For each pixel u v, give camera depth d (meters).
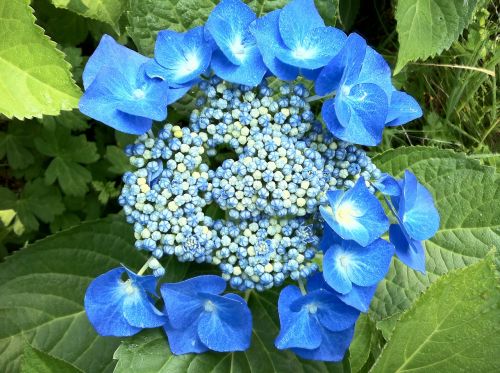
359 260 0.21
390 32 0.39
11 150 0.34
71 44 0.34
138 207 0.22
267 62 0.22
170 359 0.23
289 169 0.22
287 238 0.22
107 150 0.34
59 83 0.22
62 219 0.35
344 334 0.22
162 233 0.22
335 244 0.21
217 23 0.22
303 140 0.23
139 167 0.23
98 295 0.21
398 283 0.29
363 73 0.24
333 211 0.21
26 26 0.21
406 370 0.24
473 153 0.35
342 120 0.21
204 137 0.23
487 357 0.22
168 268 0.24
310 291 0.22
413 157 0.29
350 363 0.25
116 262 0.28
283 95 0.23
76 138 0.34
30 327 0.27
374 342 0.27
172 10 0.26
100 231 0.27
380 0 0.38
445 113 0.36
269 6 0.27
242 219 0.22
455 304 0.22
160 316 0.22
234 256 0.22
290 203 0.22
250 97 0.23
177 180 0.22
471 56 0.34
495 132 0.35
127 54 0.22
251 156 0.22
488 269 0.22
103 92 0.21
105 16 0.27
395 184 0.23
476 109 0.35
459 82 0.34
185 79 0.22
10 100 0.22
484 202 0.28
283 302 0.21
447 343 0.23
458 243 0.28
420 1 0.28
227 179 0.22
